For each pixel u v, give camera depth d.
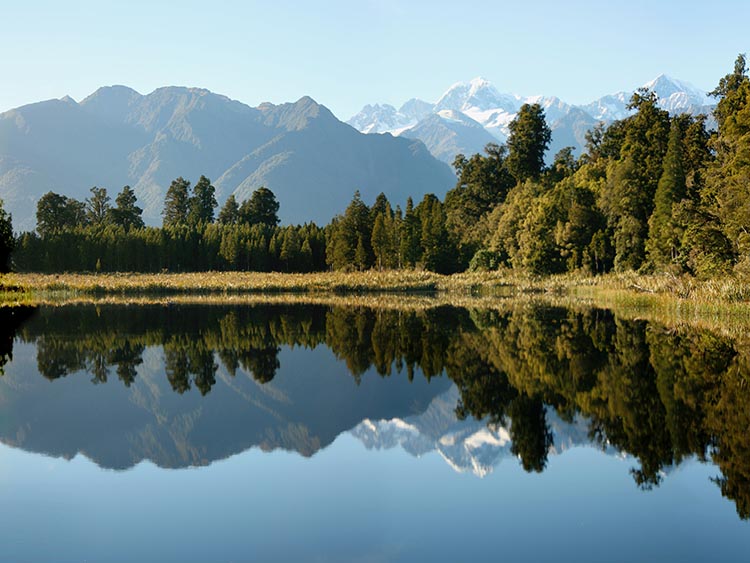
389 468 13.85
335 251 111.00
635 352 27.67
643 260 71.19
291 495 12.34
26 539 10.50
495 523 11.03
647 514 11.34
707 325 36.50
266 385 22.48
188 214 156.12
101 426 17.14
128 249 114.88
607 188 78.44
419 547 10.19
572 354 27.52
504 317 43.25
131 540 10.45
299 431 16.75
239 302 58.97
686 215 53.41
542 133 113.56
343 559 9.77
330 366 26.02
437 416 18.19
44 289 72.88
